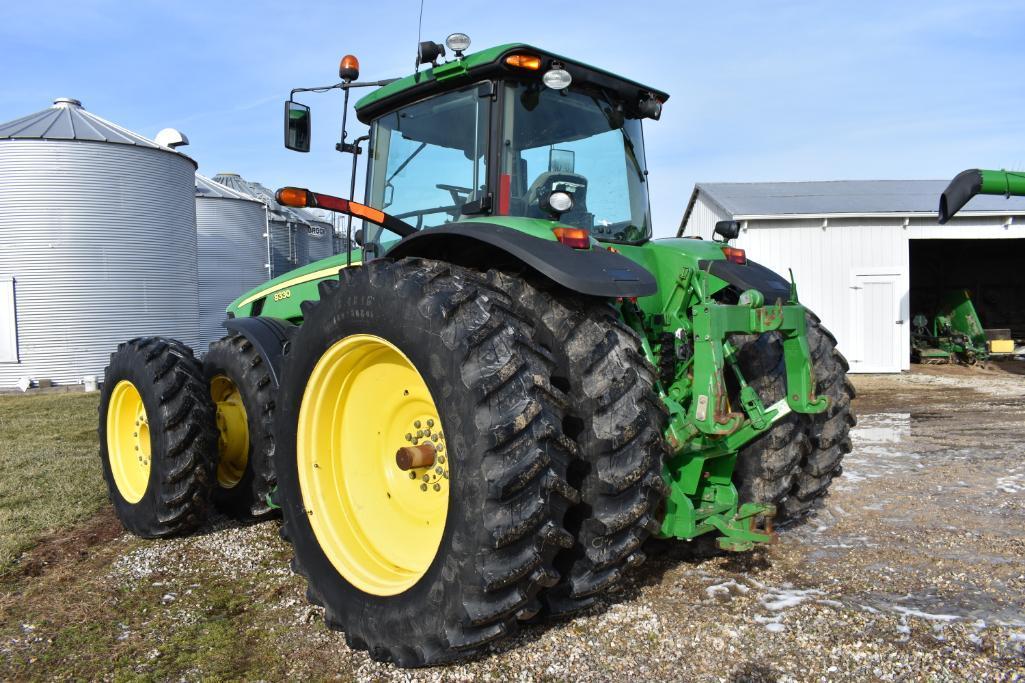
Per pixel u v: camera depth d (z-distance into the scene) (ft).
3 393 48.03
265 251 70.49
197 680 8.37
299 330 9.95
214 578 11.63
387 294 8.50
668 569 11.20
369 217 11.73
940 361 52.26
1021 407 30.60
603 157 11.98
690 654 8.47
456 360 7.68
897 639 8.80
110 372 14.57
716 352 8.79
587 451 8.40
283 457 10.03
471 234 8.93
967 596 10.12
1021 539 12.58
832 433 11.96
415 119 12.08
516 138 10.78
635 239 12.37
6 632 9.80
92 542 13.74
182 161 55.98
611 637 8.91
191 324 57.11
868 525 13.46
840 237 47.42
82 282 50.93
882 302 47.29
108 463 14.70
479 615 7.38
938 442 22.59
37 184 49.60
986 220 46.14
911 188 55.88
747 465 11.14
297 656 8.89
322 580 9.34
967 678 7.84
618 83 11.94
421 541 9.05
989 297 65.98
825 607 9.74
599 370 8.52
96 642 9.43
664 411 8.89
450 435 7.73
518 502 7.39
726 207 49.57
